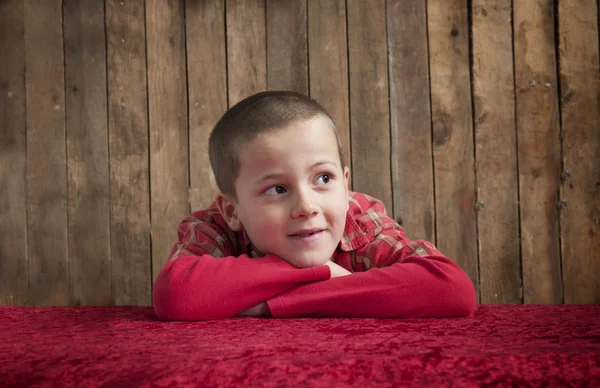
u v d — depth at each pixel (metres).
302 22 2.16
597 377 0.42
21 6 2.18
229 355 0.48
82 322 0.75
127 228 2.15
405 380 0.42
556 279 2.11
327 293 0.81
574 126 2.13
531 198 2.13
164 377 0.43
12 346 0.55
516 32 2.15
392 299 0.79
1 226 2.16
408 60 2.15
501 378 0.42
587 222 2.12
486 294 2.11
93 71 2.17
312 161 0.87
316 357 0.46
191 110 2.16
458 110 2.14
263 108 0.89
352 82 2.15
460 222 2.12
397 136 2.13
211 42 2.16
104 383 0.43
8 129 2.17
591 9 2.14
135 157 2.16
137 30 2.17
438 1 2.15
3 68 2.17
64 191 2.16
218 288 0.81
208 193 2.15
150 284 2.14
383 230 1.06
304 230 0.87
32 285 2.15
